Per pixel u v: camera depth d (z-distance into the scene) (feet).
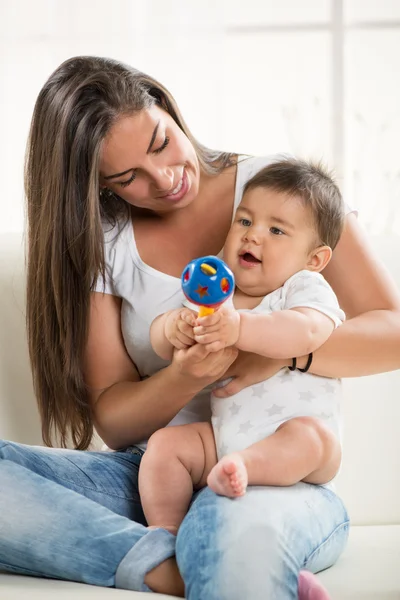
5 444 5.05
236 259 5.38
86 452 5.52
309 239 5.33
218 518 4.37
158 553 4.50
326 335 5.08
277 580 4.16
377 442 6.29
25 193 6.07
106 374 5.88
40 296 5.90
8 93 11.69
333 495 5.03
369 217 11.90
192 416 5.68
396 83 11.84
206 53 11.82
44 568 4.58
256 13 11.81
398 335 5.31
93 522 4.58
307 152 11.80
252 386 5.17
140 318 5.74
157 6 11.79
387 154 11.88
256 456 4.70
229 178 5.94
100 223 5.57
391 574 4.77
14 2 11.69
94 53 11.77
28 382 6.61
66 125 5.46
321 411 5.11
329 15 11.81
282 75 11.85
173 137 5.36
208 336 4.69
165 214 5.90
